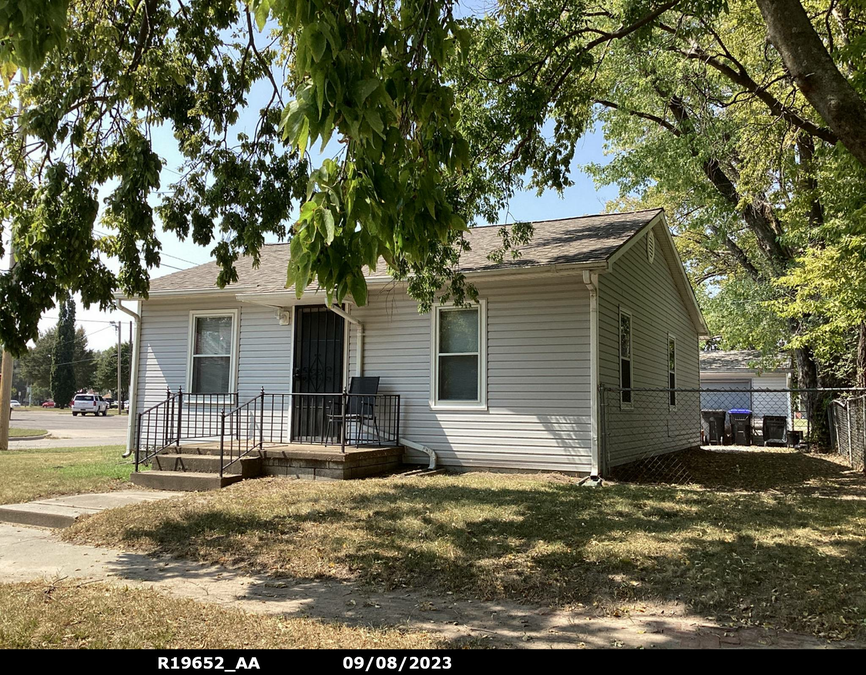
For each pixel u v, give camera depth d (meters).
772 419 19.92
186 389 12.97
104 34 6.79
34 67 3.73
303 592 4.92
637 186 19.12
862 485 10.05
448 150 4.00
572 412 9.98
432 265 8.68
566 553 5.48
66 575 5.43
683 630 4.04
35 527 7.45
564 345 10.12
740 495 8.34
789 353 19.91
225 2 7.54
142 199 6.58
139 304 13.57
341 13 3.27
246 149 8.11
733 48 14.33
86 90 6.61
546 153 9.12
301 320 12.20
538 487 8.70
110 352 90.38
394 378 11.36
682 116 17.47
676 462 13.19
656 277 14.27
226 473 9.75
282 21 3.04
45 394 92.88
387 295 11.55
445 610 4.46
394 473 10.45
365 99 3.06
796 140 12.41
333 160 3.20
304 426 11.91
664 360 14.77
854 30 10.80
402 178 3.53
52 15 3.48
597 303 10.01
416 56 3.93
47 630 3.80
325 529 6.48
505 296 10.60
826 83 5.59
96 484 9.65
